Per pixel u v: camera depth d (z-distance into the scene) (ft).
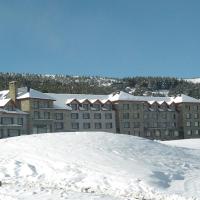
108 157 94.53
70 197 62.49
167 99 410.52
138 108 370.53
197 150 124.57
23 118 302.04
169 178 78.84
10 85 313.12
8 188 70.79
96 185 72.49
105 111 354.33
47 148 105.50
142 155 99.19
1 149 110.52
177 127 394.52
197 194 66.85
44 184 75.46
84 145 106.83
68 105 338.75
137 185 71.15
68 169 84.79
